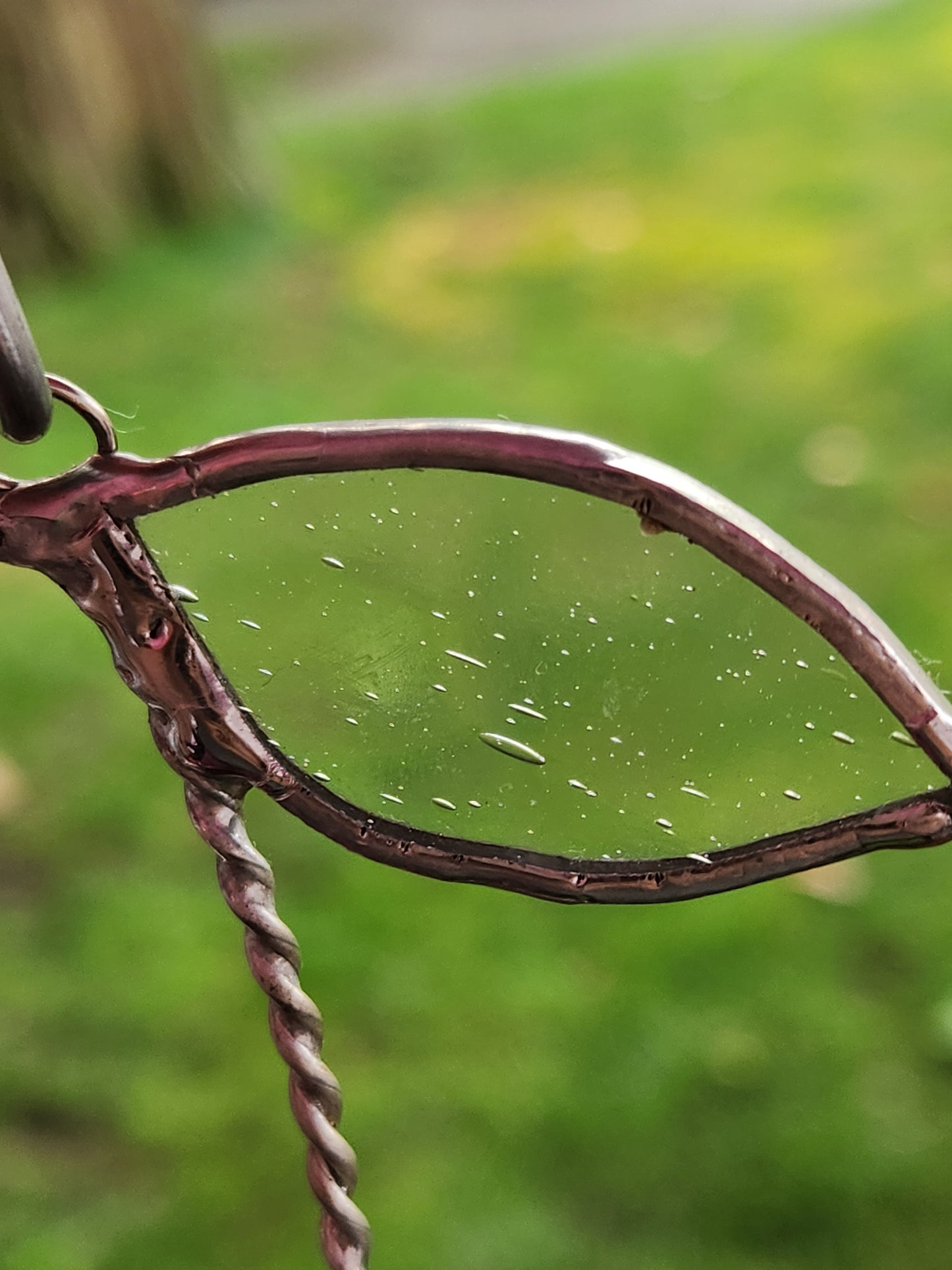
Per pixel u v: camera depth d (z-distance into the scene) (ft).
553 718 0.66
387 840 0.67
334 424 0.64
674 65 4.48
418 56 5.21
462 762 0.67
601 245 3.07
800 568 0.62
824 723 0.64
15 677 1.78
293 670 0.66
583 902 0.66
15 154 2.95
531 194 3.44
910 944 1.31
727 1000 1.29
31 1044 1.29
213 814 0.68
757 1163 1.14
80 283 3.03
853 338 2.52
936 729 0.62
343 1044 1.27
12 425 0.62
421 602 0.66
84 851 1.51
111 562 0.65
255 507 0.65
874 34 4.56
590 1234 1.11
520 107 4.17
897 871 1.39
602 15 5.49
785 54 4.44
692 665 0.64
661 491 0.63
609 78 4.38
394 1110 1.21
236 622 0.66
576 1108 1.20
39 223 3.01
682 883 0.65
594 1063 1.24
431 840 0.67
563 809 0.66
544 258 3.05
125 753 1.64
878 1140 1.15
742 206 3.22
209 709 0.66
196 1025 1.30
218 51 5.30
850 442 2.18
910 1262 1.07
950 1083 1.19
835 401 2.32
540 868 0.67
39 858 1.50
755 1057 1.23
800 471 2.12
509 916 1.39
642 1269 1.09
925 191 3.18
